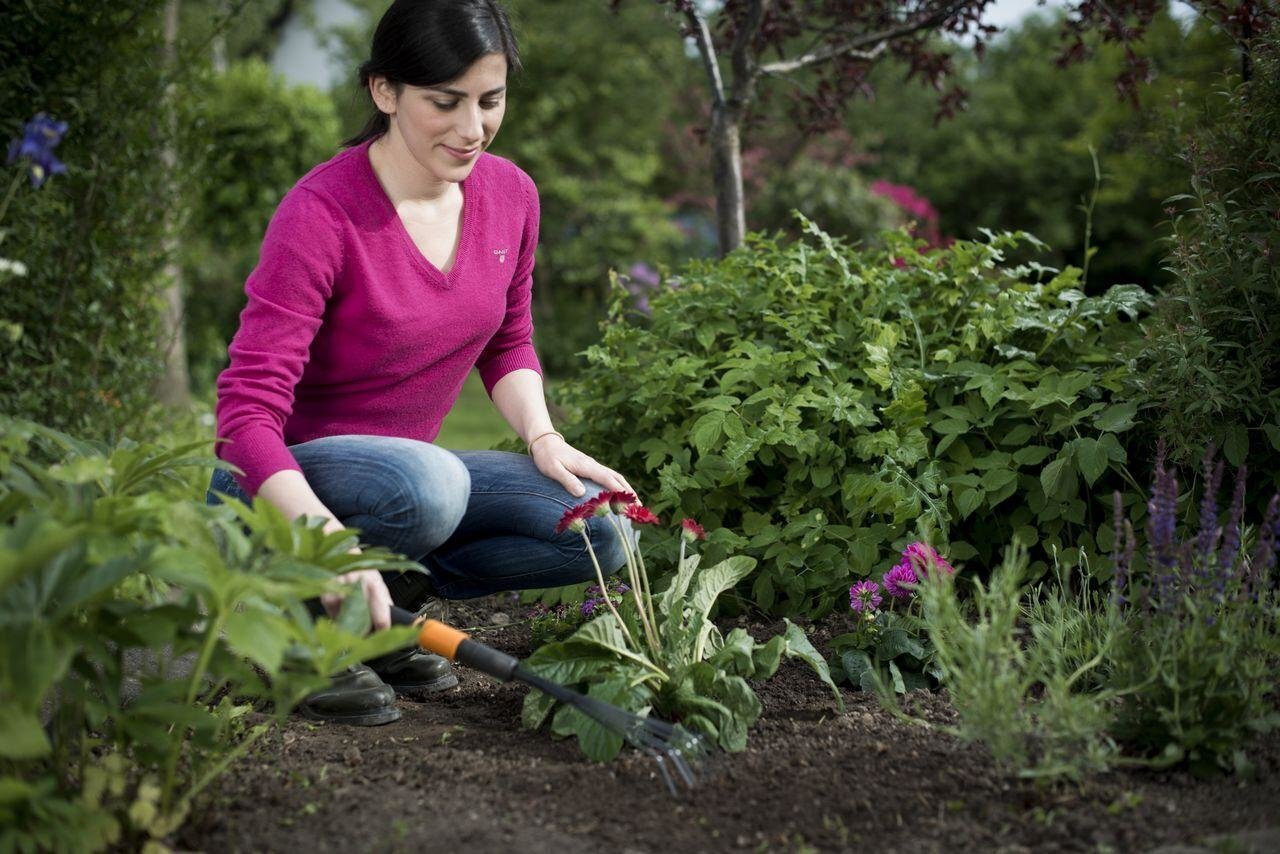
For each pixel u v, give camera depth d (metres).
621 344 3.43
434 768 2.06
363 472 2.33
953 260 3.38
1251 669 2.02
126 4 4.07
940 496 2.97
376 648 1.67
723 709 2.12
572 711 2.17
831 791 1.95
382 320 2.37
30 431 1.86
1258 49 2.91
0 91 3.75
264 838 1.79
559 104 14.74
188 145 4.79
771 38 4.18
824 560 2.94
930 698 2.39
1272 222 2.70
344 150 2.44
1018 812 1.86
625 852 1.76
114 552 1.62
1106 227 13.13
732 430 2.96
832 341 3.22
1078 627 2.43
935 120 4.39
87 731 2.12
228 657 1.75
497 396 2.78
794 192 10.33
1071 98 14.02
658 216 14.99
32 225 3.92
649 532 3.07
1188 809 1.85
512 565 2.63
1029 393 2.92
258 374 2.22
